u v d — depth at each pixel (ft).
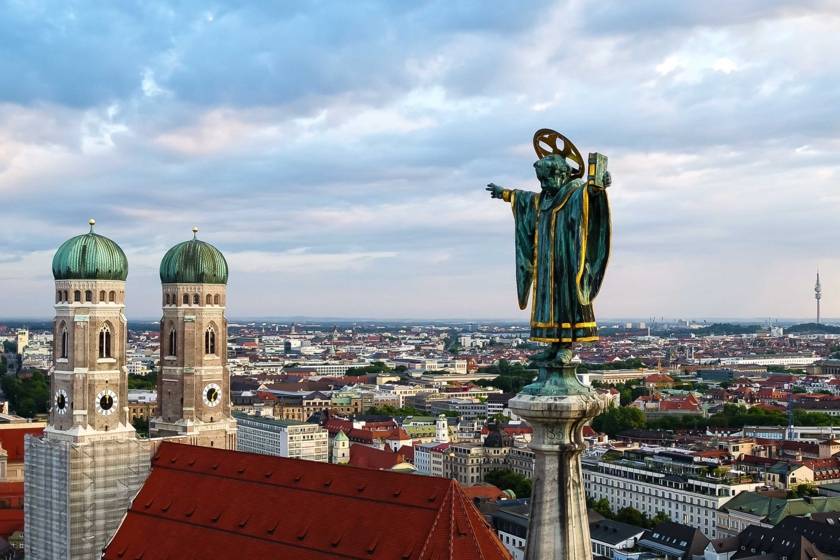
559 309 165.58
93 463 650.84
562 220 164.25
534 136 175.01
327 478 514.68
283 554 493.36
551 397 164.66
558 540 166.40
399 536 463.83
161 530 554.87
